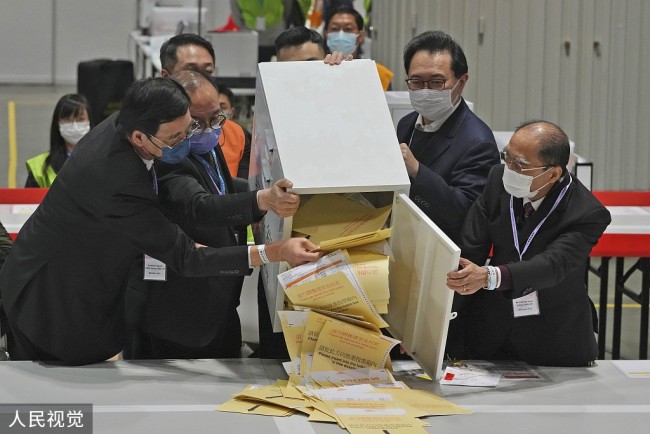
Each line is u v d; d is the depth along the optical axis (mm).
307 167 2984
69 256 3109
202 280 3359
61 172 3068
